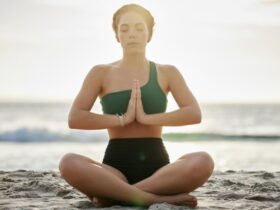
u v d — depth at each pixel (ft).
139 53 14.35
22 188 17.01
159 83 14.35
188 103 14.33
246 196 15.40
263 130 112.57
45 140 80.53
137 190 12.91
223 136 90.02
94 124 13.83
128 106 13.79
